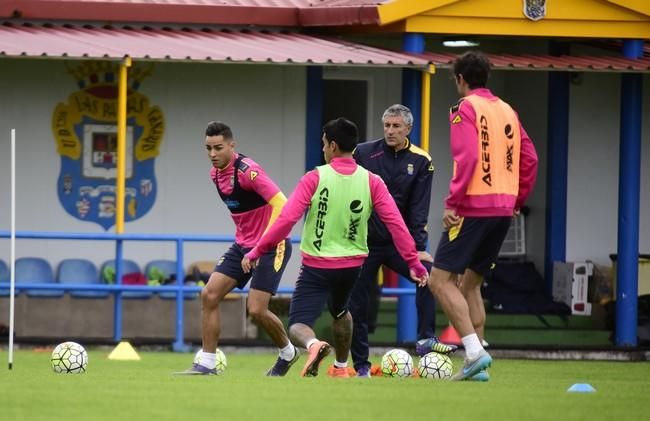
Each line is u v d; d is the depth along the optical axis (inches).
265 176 1684.3
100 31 2603.3
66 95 2662.4
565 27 2541.8
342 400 1397.6
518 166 1640.0
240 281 1728.6
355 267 1654.8
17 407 1321.4
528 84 2896.2
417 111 2512.3
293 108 2726.4
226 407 1331.2
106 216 2674.7
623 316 2586.1
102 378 1670.8
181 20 2682.1
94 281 2628.0
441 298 1625.2
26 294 2554.1
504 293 2760.8
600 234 2834.6
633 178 2571.4
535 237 2864.2
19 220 2645.2
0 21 2620.6
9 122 2647.6
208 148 1690.5
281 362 1745.8
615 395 1526.8
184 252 2689.5
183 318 2571.4
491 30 2509.8
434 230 2878.9
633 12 2554.1
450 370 1769.2
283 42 2556.6
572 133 2829.7
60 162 2659.9
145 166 2682.1
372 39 2731.3
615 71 2503.7
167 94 2689.5
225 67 2706.7
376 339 2657.5
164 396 1422.2
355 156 1894.7
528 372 2096.5
